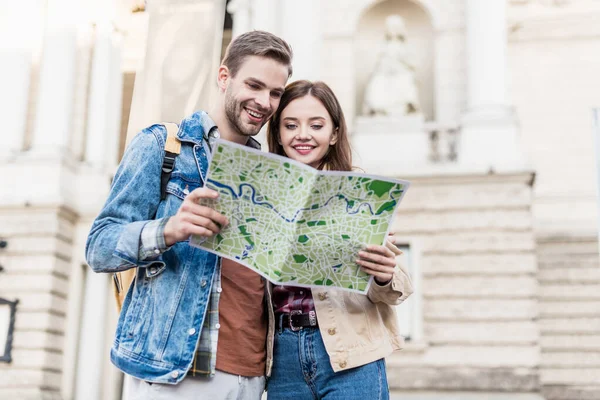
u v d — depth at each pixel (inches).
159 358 85.7
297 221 85.9
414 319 403.5
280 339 100.1
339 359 96.4
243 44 94.3
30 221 460.4
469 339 397.4
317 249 88.5
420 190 420.2
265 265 87.1
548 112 491.2
